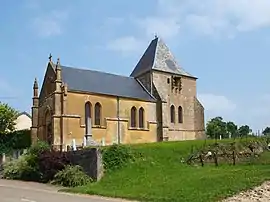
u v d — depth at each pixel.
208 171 27.23
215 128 93.50
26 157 37.06
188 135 63.38
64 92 48.91
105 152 31.44
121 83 59.00
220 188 20.95
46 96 52.53
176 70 64.88
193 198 19.62
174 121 62.19
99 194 23.47
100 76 57.16
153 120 58.31
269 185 20.83
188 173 27.27
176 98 63.25
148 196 21.23
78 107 50.00
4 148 55.12
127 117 55.03
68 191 25.81
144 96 58.88
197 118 65.44
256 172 24.31
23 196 22.52
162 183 24.69
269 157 33.38
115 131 53.16
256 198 18.94
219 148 34.72
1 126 62.28
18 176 36.75
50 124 50.25
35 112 54.59
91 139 49.44
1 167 41.09
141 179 27.25
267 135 42.84
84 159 31.59
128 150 32.59
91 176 30.55
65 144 47.28
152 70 61.19
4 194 23.61
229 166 29.95
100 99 52.53
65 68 53.62
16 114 66.06
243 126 89.25
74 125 49.00
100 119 52.06
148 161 32.28
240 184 21.25
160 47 65.62
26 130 56.94
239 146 35.34
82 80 53.31
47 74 53.78
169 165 31.75
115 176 29.52
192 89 66.06
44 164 33.84
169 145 36.12
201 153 33.78
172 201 19.48
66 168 31.53
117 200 20.67
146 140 56.53
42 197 22.05
